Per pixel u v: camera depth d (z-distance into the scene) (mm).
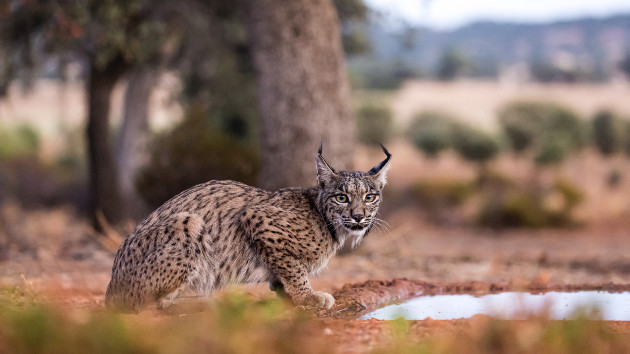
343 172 7785
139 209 19172
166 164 17125
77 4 17297
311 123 14164
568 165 36719
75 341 4422
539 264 14312
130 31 19156
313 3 14203
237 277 7262
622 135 41094
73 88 25047
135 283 6715
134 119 23109
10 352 4418
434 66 121812
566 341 4855
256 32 14328
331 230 7609
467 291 8875
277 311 5676
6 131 31141
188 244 6828
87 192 26062
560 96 82312
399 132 47594
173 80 24359
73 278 10273
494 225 26844
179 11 19797
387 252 15859
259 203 7402
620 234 24719
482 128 43688
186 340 4500
